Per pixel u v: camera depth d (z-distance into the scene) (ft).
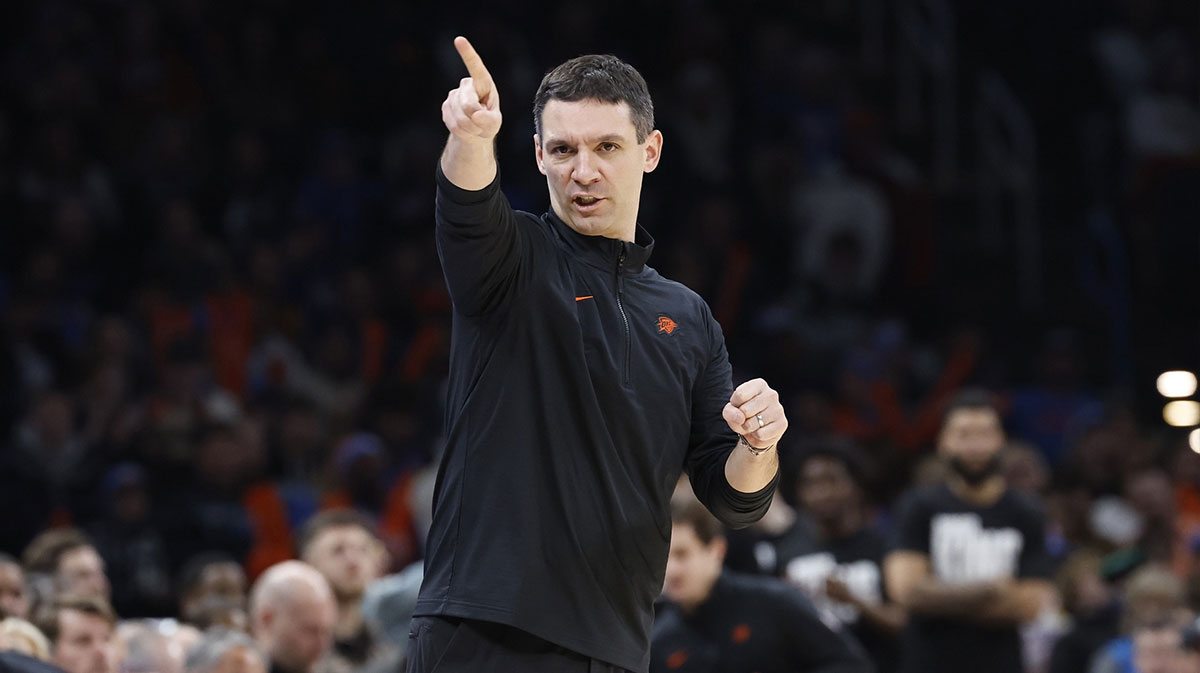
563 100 31.14
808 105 155.12
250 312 118.83
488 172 28.86
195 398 103.19
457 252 29.30
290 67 146.00
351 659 65.10
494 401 30.19
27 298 115.96
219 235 131.75
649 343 31.50
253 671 51.75
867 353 131.23
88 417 104.17
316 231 129.90
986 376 133.39
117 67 136.98
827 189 144.56
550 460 29.99
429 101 146.20
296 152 141.08
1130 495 105.81
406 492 98.02
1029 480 103.71
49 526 93.09
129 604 83.71
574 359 30.32
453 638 29.53
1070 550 93.35
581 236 31.63
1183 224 152.35
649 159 32.63
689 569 54.90
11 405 107.14
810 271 142.61
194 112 136.77
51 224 122.42
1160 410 146.00
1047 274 158.40
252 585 88.17
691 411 32.99
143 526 86.69
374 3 151.53
